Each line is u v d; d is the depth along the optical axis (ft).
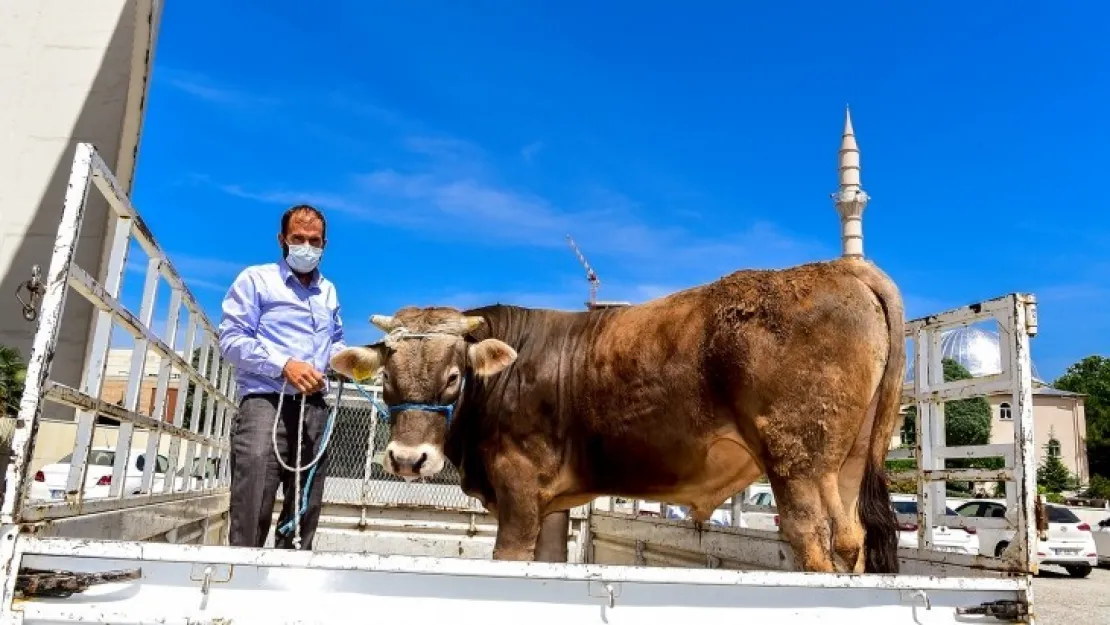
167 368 16.07
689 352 14.93
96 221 41.52
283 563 8.19
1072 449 199.21
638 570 8.79
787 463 13.60
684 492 16.10
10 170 44.86
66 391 9.57
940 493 15.30
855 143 150.82
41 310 8.79
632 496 16.65
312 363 15.64
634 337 15.81
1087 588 60.64
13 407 39.99
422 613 8.37
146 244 13.76
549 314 17.46
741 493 20.03
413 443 14.83
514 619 8.52
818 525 13.33
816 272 14.26
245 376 15.08
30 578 7.85
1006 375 12.91
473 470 17.34
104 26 46.78
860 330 13.67
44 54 46.42
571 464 16.55
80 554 7.99
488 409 16.75
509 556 16.33
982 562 12.94
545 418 16.48
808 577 9.28
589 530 26.12
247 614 8.11
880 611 9.52
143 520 13.57
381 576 8.37
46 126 45.70
